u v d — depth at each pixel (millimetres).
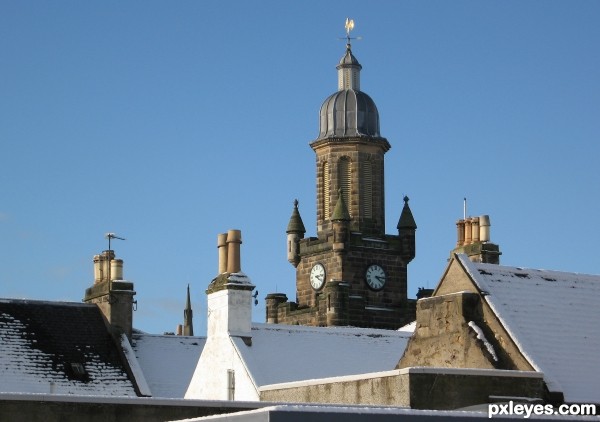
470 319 56875
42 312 76375
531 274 59188
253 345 69688
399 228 115312
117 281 77438
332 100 115562
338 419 38812
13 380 70750
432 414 40312
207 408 48125
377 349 73062
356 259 113188
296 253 116188
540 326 56250
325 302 111375
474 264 58594
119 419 47344
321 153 115062
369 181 114438
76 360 74000
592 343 56188
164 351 78312
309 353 70750
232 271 70750
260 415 38500
